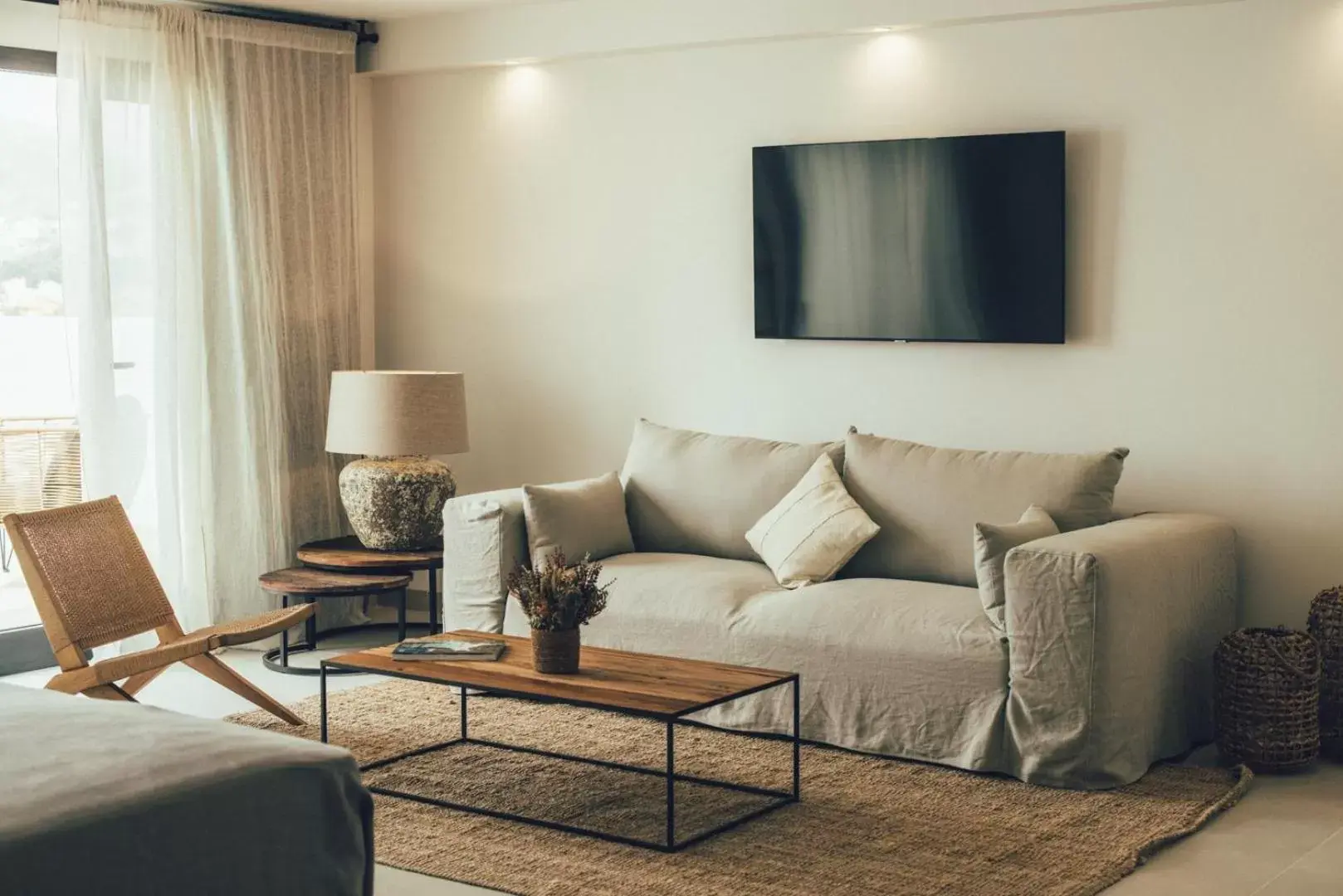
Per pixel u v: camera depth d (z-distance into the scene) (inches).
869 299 224.5
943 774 172.4
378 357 275.1
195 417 239.3
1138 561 170.2
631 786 168.6
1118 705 166.6
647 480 227.8
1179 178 203.0
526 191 259.4
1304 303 196.1
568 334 257.6
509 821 156.9
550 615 160.1
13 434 229.8
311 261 257.8
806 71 230.1
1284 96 195.5
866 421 229.5
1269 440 199.3
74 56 221.6
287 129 253.4
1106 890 137.3
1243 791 167.0
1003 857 144.6
